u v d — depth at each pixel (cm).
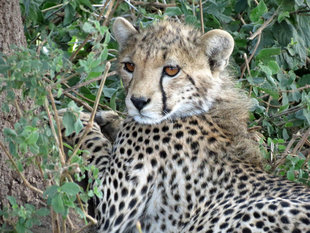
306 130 1186
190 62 935
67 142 1007
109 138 1082
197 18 1242
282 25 1243
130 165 934
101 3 1243
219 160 942
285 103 1170
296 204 845
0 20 866
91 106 1162
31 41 1175
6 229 805
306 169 1057
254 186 912
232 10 1344
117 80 1177
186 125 955
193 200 931
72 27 1145
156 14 1238
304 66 1377
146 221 958
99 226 923
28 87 741
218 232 884
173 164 939
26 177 862
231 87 1010
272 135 1226
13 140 724
